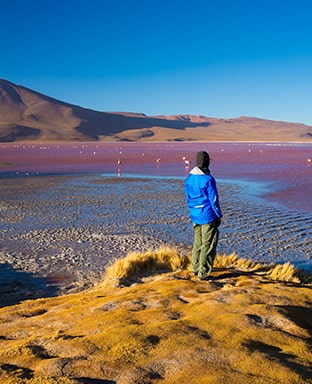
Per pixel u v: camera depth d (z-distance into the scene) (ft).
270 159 200.44
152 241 46.88
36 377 10.10
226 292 18.88
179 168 151.23
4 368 10.75
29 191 89.76
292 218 58.75
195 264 24.80
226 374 9.82
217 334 12.69
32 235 50.11
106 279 28.02
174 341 12.02
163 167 156.15
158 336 12.44
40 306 20.48
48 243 46.21
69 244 45.73
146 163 177.88
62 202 74.69
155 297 19.04
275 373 9.89
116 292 21.89
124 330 12.99
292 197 77.30
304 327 14.24
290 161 184.75
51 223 56.95
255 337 12.53
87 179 114.11
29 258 40.37
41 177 120.26
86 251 42.83
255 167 150.61
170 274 25.41
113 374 10.12
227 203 71.46
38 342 12.94
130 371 10.19
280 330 13.44
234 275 24.75
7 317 18.28
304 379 9.66
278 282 23.15
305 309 16.55
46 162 187.32
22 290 31.53
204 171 23.71
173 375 10.01
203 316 14.55
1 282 33.40
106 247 44.37
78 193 86.33
